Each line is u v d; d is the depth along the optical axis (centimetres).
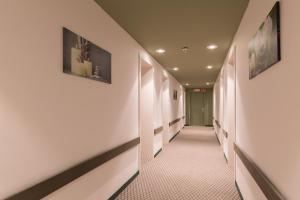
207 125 1577
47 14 193
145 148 591
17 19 163
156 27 363
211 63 664
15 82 162
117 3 279
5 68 154
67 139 221
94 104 276
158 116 682
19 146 165
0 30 150
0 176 150
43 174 188
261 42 203
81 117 246
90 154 266
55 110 203
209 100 1576
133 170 426
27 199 167
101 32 294
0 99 151
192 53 536
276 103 170
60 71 209
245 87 296
